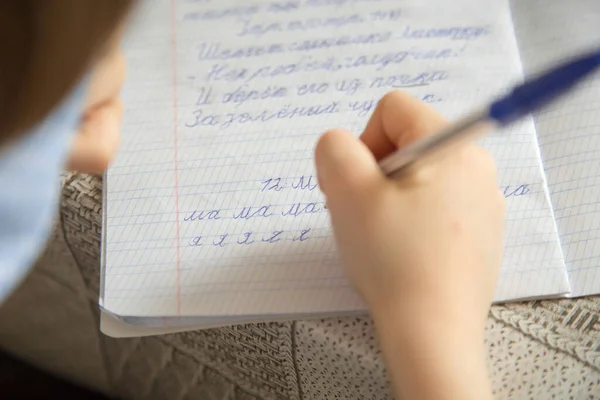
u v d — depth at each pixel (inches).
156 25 16.9
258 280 13.6
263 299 13.5
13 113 6.6
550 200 14.5
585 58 8.6
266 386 16.1
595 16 16.7
